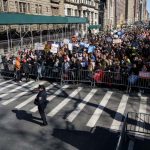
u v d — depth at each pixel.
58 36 41.97
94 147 10.26
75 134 11.28
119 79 17.48
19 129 11.69
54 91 17.36
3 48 28.06
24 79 20.52
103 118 12.98
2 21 25.03
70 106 14.62
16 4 40.31
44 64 20.52
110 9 134.12
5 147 10.12
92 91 17.38
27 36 37.09
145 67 17.12
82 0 78.56
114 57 19.80
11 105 14.72
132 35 42.44
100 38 37.19
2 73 21.69
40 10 48.69
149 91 17.20
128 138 10.93
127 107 14.48
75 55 21.20
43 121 12.02
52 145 10.35
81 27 63.28
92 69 18.19
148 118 12.93
